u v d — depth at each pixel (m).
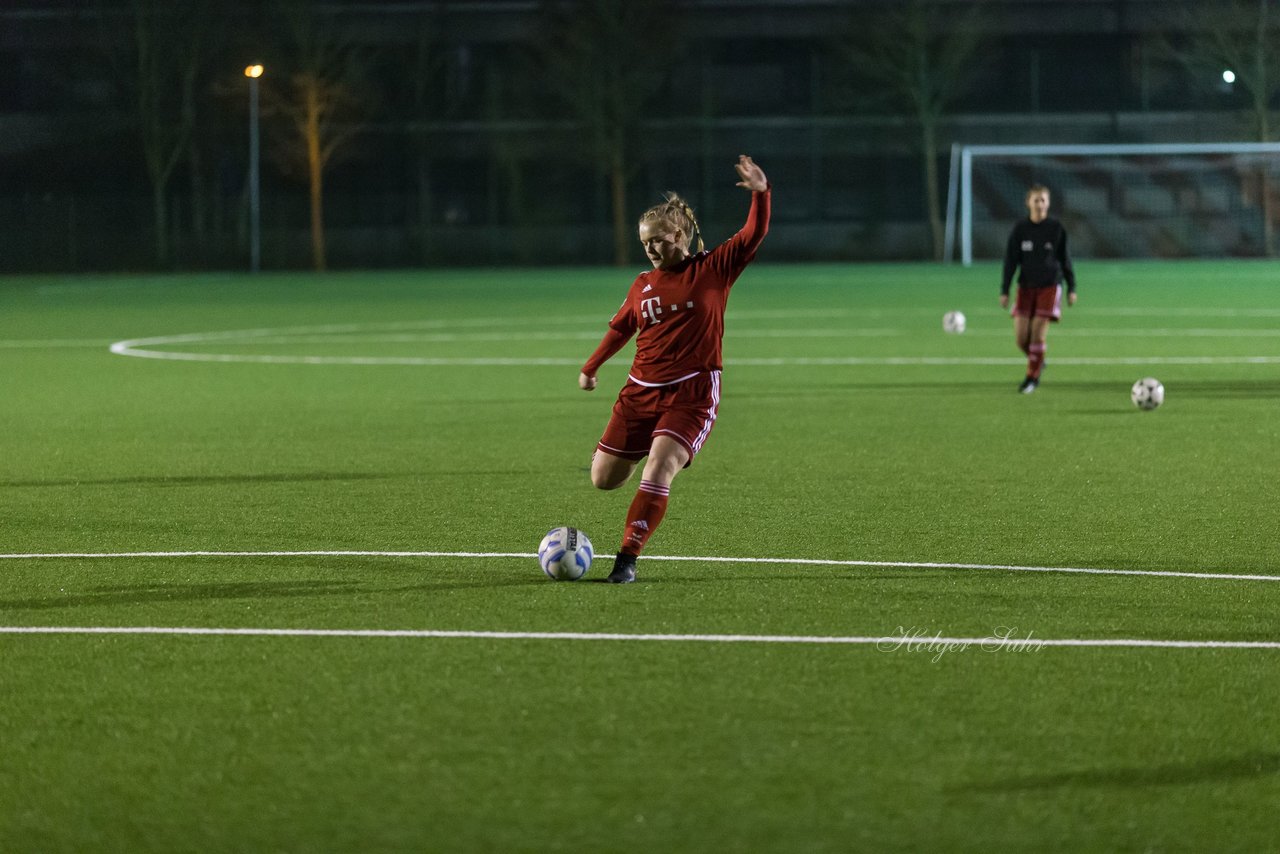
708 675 17.89
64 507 30.25
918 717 16.31
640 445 23.97
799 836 13.23
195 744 15.62
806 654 18.77
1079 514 28.83
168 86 196.75
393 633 19.89
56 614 21.08
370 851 13.01
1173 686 17.44
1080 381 55.00
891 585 22.69
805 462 35.84
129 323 93.31
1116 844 13.08
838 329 82.19
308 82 188.50
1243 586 22.61
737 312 97.38
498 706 16.77
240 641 19.56
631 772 14.73
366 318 95.81
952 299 110.75
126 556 25.14
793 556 24.91
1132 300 104.62
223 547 25.97
